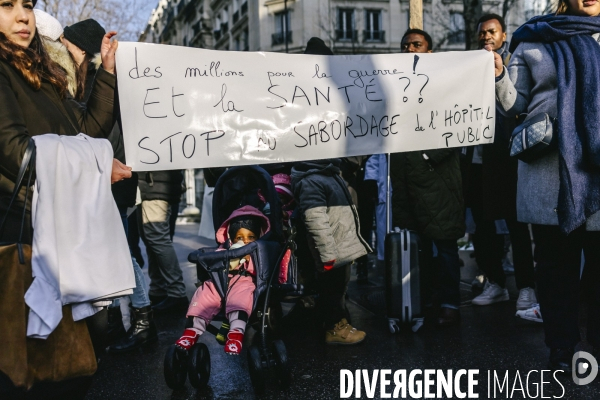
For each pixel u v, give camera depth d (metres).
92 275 1.90
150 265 5.19
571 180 2.90
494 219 4.44
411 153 4.29
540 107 3.14
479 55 3.37
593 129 2.88
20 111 1.93
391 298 4.08
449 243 4.29
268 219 3.38
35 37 2.20
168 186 4.85
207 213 6.48
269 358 3.08
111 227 2.00
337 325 3.93
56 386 1.88
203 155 2.90
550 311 3.19
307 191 3.61
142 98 2.82
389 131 3.23
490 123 3.37
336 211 3.72
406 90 3.25
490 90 3.36
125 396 3.12
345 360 3.60
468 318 4.49
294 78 3.11
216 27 43.03
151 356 3.81
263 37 33.03
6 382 1.75
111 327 3.86
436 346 3.82
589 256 3.16
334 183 3.73
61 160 1.90
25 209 1.89
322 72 3.17
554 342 3.18
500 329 4.16
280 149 3.04
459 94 3.33
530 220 3.19
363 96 3.20
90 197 1.95
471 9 11.73
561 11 3.33
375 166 5.81
